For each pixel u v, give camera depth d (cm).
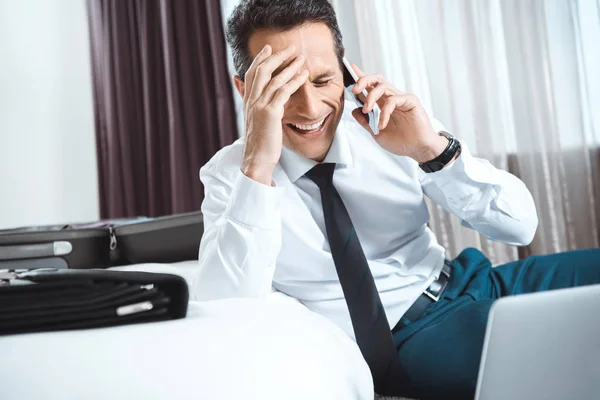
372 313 93
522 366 52
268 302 76
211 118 338
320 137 104
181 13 339
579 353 50
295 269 112
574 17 262
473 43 279
